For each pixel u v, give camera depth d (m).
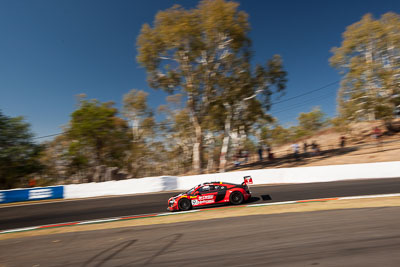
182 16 23.20
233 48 24.11
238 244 5.07
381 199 8.41
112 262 4.76
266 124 34.59
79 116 28.09
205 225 6.85
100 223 8.85
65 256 5.35
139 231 6.88
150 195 14.95
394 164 13.48
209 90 24.89
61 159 31.06
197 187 10.16
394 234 4.78
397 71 25.77
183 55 24.22
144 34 24.11
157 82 25.61
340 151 24.39
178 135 33.88
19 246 6.58
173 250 5.09
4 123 26.75
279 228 5.89
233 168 30.28
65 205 13.86
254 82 25.48
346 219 6.11
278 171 16.12
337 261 3.91
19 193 16.39
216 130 28.92
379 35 26.20
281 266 3.93
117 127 30.44
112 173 31.98
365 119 30.22
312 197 10.16
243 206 9.38
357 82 27.41
